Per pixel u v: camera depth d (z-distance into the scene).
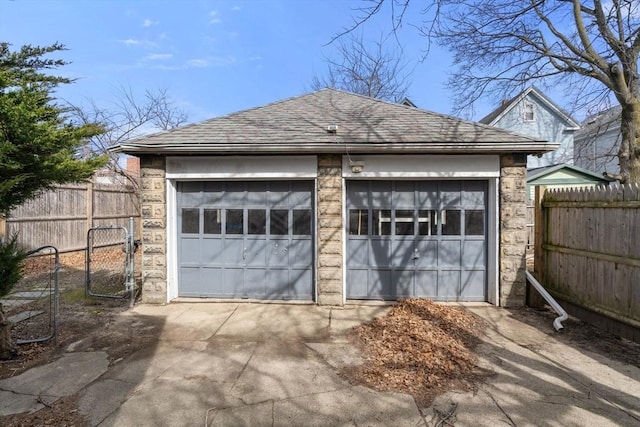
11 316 5.94
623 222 4.94
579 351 4.60
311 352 4.57
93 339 5.01
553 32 10.45
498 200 6.46
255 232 6.88
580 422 3.13
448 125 6.97
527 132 21.70
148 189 6.69
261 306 6.50
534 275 6.69
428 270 6.76
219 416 3.22
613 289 5.11
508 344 4.82
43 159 4.18
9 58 4.84
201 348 4.71
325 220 6.52
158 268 6.70
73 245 11.23
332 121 7.29
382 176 6.49
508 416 3.21
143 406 3.38
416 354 4.45
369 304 6.57
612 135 20.28
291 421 3.15
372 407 3.35
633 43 9.83
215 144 6.25
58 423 3.13
